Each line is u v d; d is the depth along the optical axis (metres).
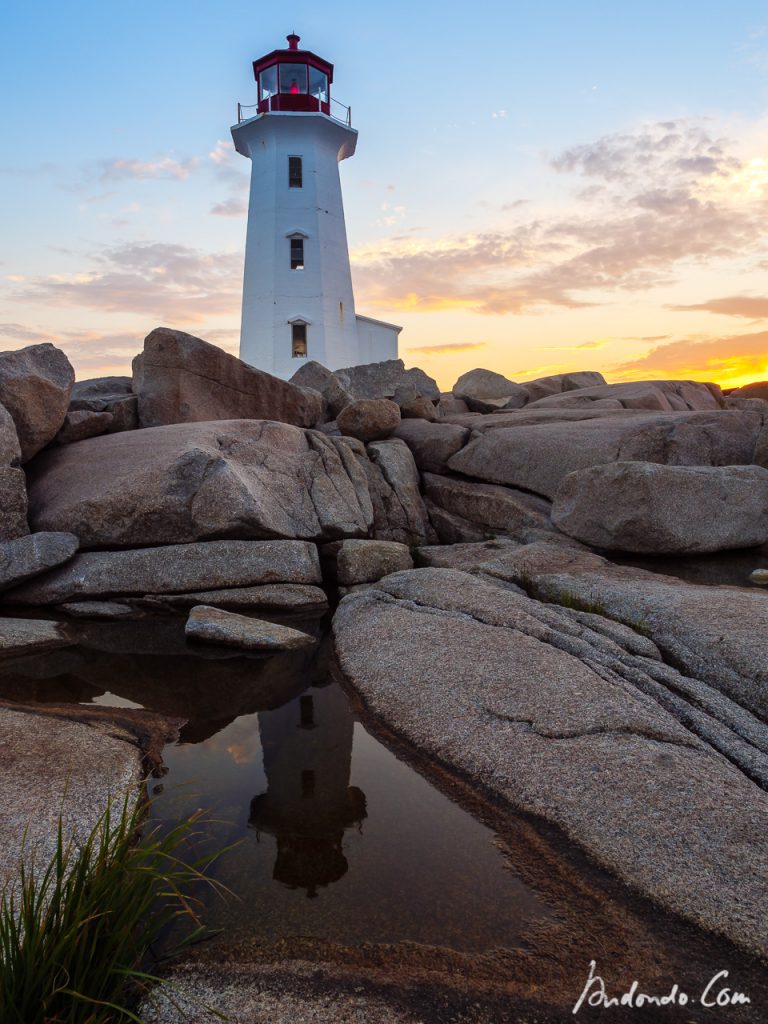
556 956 3.57
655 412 16.91
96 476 12.23
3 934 2.86
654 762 5.11
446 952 3.59
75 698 7.31
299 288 35.75
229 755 5.97
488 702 6.28
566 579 9.83
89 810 4.84
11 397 12.42
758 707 6.29
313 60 37.19
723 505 11.84
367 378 22.95
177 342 15.42
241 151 39.38
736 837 4.32
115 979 3.12
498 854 4.45
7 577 10.43
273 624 9.61
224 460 11.92
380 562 11.93
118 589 10.78
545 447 14.92
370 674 7.49
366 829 4.77
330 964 3.51
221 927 3.79
